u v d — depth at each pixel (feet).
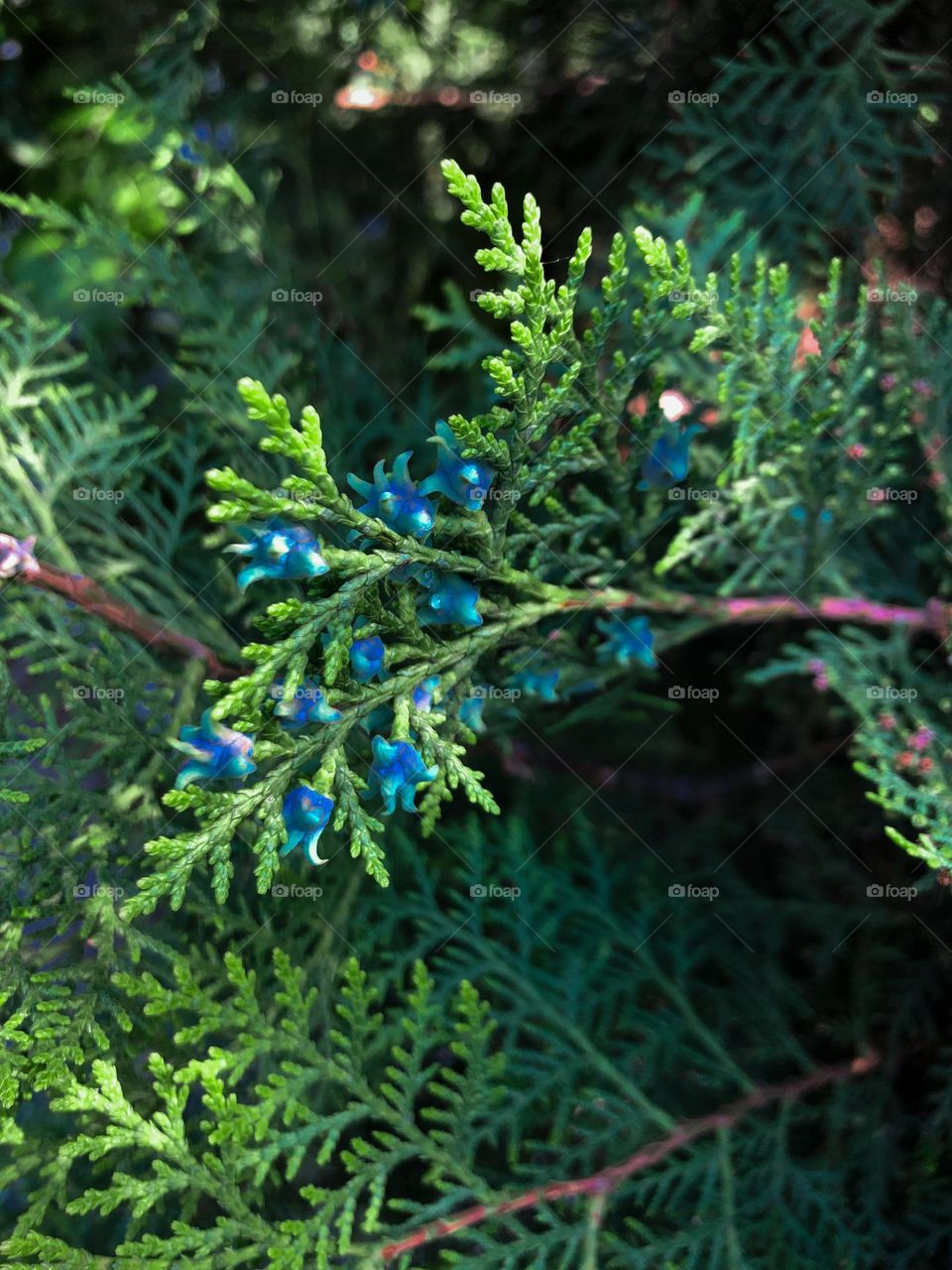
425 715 0.60
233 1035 0.76
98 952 0.69
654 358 0.67
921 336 0.83
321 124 1.20
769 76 0.91
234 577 0.87
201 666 0.79
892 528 0.95
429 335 1.21
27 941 0.74
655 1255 0.72
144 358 1.24
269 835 0.56
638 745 1.10
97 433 0.85
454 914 0.86
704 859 1.04
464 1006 0.75
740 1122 0.85
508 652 0.76
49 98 1.25
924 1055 0.90
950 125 0.95
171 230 1.13
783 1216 0.76
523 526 0.67
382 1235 0.78
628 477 0.73
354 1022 0.73
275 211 1.21
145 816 0.74
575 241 1.13
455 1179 0.84
